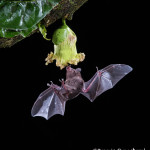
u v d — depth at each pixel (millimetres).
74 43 1394
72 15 1385
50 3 1285
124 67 1526
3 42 1418
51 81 1501
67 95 1434
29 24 1290
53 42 1391
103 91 1533
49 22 1380
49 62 1406
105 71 1528
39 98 1491
